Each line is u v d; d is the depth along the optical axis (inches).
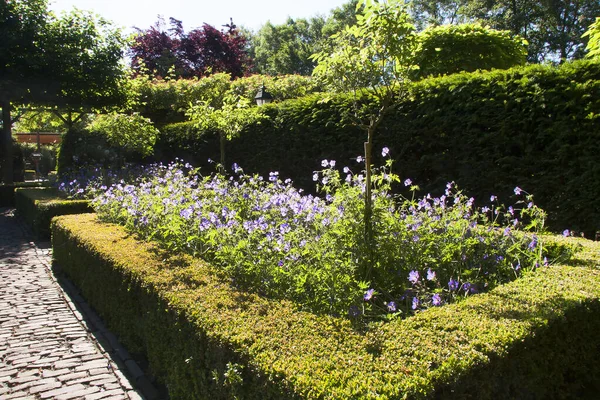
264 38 1727.4
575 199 181.5
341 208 123.0
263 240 122.1
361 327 82.3
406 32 117.5
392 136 251.8
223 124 323.6
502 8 888.9
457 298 105.5
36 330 147.6
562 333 86.2
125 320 131.0
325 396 58.2
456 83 223.6
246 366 72.0
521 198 199.0
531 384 78.6
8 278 212.1
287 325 82.9
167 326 101.3
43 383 111.7
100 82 479.5
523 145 197.9
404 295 111.6
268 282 108.7
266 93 370.9
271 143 343.9
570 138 183.5
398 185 251.0
